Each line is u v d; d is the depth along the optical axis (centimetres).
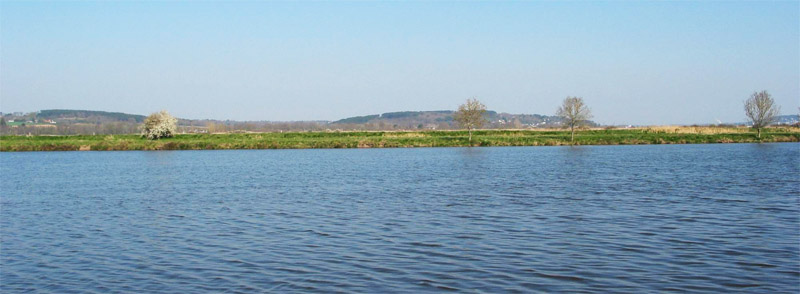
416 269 1822
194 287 1686
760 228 2377
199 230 2550
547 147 11088
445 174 5322
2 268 1945
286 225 2630
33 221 2886
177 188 4409
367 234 2383
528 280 1688
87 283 1753
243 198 3684
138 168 6800
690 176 4766
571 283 1652
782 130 14888
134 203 3522
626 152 8956
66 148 11944
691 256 1927
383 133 15025
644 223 2539
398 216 2827
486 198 3472
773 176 4634
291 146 11969
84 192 4219
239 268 1875
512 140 12138
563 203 3200
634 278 1689
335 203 3350
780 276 1683
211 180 5078
